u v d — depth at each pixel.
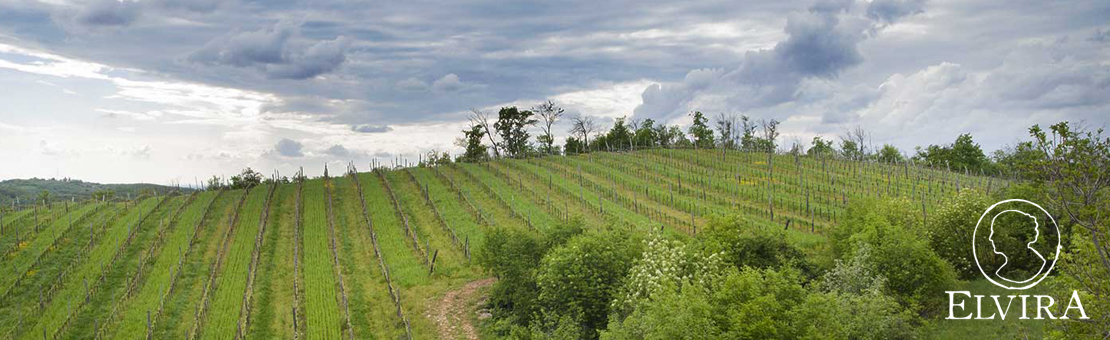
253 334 50.12
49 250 70.88
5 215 87.38
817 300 31.08
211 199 99.56
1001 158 105.00
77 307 55.94
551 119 169.75
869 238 46.97
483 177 112.56
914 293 42.53
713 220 49.78
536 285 48.19
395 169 126.19
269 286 62.09
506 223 81.25
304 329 51.16
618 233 48.91
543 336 40.59
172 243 75.75
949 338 39.69
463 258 67.56
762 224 72.62
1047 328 27.14
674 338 28.94
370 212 92.38
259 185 113.62
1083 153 22.94
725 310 30.91
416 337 48.47
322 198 101.94
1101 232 22.72
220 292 60.22
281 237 80.31
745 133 150.00
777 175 104.62
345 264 69.06
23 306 56.62
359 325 51.62
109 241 75.56
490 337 46.53
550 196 95.75
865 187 92.44
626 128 174.75
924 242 44.84
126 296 58.34
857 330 34.22
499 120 162.62
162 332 51.34
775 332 28.86
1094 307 24.12
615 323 33.84
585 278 43.72
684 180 102.25
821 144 160.38
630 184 100.00
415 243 74.62
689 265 42.03
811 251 60.62
